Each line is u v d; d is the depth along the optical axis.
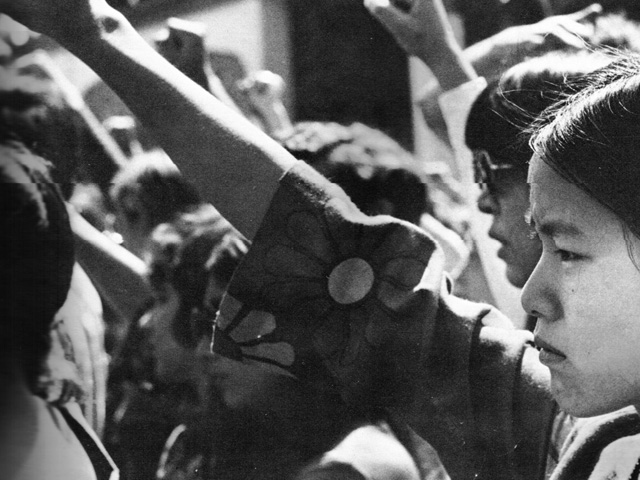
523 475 1.03
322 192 1.03
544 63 1.34
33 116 0.86
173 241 1.36
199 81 1.41
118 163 1.52
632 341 0.80
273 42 1.96
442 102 1.61
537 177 0.85
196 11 1.88
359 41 1.96
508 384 1.04
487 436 1.04
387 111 1.95
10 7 0.98
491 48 1.59
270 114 1.77
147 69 1.02
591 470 0.92
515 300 1.54
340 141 1.20
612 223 0.80
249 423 1.16
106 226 1.51
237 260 1.27
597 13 1.62
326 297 1.04
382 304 1.04
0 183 0.78
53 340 0.83
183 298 1.32
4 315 0.77
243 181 1.03
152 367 1.38
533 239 1.38
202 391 1.27
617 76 0.86
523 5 1.96
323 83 1.98
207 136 1.03
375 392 1.05
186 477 1.26
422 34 1.60
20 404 0.77
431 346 1.05
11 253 0.78
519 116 1.35
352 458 1.04
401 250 1.04
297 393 1.13
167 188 1.47
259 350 1.06
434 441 1.07
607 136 0.79
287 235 1.03
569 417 1.01
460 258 1.57
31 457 0.77
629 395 0.82
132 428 1.38
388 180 1.19
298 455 1.10
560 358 0.84
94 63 1.02
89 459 0.87
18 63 1.18
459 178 1.62
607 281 0.80
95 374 1.09
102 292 1.46
